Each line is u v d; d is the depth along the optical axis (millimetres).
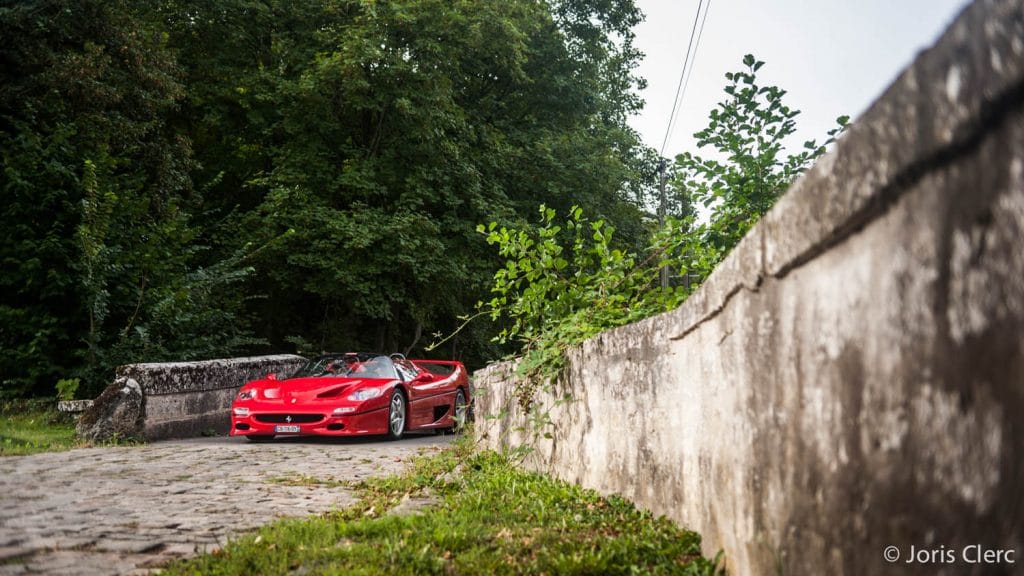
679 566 3025
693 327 3381
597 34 26422
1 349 12633
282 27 22047
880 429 1605
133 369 10266
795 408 2137
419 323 21938
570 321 6316
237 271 15531
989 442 1227
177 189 17438
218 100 21859
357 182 20016
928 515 1416
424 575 2891
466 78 23828
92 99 14906
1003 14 1123
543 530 3730
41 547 3553
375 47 19562
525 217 22422
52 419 11117
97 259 12648
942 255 1341
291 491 5688
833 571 1871
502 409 7668
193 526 4207
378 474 6871
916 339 1447
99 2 15836
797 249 2016
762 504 2461
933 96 1315
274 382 10789
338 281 19719
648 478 4238
